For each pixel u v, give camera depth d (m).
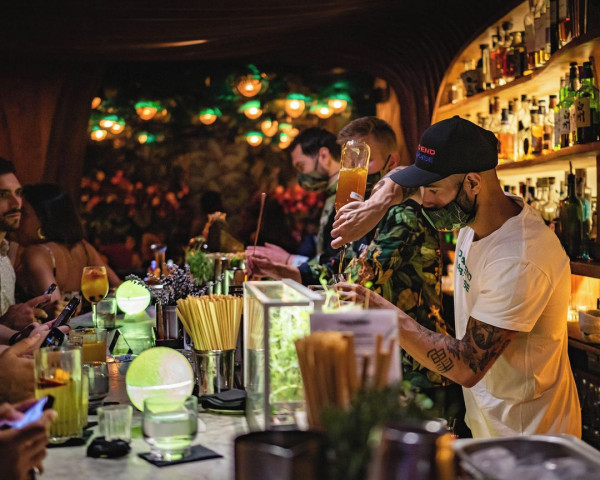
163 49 8.36
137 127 11.91
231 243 6.59
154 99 11.60
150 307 4.61
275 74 11.37
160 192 12.09
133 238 12.00
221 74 11.51
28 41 8.15
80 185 9.78
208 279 5.03
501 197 2.55
